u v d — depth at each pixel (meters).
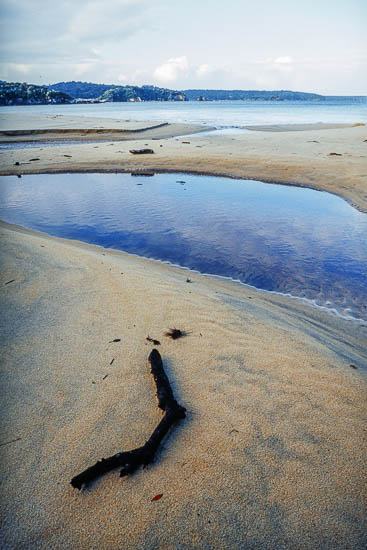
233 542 2.09
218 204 13.11
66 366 3.65
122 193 14.88
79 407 3.11
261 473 2.50
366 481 2.48
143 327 4.47
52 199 14.14
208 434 2.84
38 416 3.01
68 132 36.34
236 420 2.98
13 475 2.49
